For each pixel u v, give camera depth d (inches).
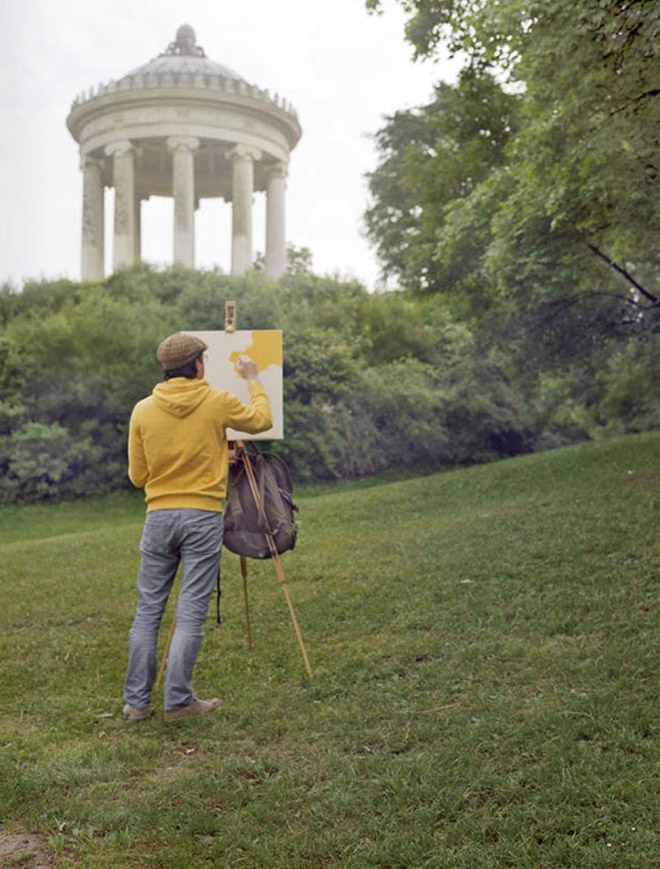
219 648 240.7
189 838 131.6
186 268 1235.2
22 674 228.5
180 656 183.2
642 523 330.3
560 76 352.5
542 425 1140.5
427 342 1148.5
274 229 1673.2
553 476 511.2
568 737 156.6
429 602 265.9
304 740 170.2
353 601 275.1
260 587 308.3
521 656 207.5
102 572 360.2
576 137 436.8
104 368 872.3
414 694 189.3
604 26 300.0
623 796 134.8
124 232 1515.7
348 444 948.6
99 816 139.3
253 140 1579.7
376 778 148.9
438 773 147.2
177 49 1692.9
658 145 353.1
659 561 276.2
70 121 1596.9
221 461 188.2
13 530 695.1
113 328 918.4
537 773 144.1
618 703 169.0
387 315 1159.6
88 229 1600.6
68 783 154.3
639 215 424.2
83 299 1085.1
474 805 137.6
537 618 235.8
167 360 186.7
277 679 210.7
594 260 515.2
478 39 396.8
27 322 962.7
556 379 770.2
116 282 1176.8
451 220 573.3
